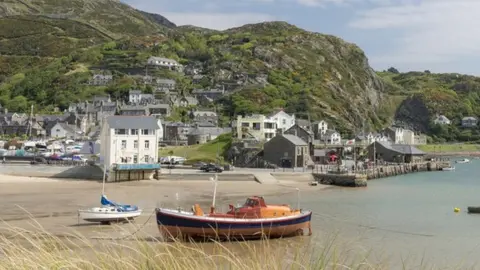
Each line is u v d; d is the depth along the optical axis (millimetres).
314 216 42156
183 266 8555
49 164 83625
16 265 7984
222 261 9305
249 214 31953
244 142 106250
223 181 75562
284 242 26047
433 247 29703
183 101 193250
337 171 81438
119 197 54906
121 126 76938
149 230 32938
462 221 40938
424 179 93500
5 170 75312
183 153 109438
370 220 40469
